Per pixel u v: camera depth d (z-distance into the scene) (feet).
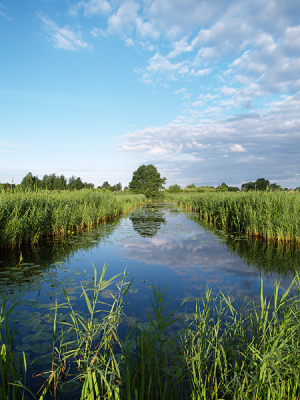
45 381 6.98
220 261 19.71
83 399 5.65
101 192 56.70
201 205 58.23
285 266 18.44
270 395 5.75
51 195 34.24
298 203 27.30
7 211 23.00
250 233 30.91
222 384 6.57
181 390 6.63
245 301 12.23
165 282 14.97
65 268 17.88
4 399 5.31
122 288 14.02
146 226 39.50
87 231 34.58
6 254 22.07
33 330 9.57
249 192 39.96
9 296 12.76
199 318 10.36
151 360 6.75
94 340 8.93
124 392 6.13
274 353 6.14
